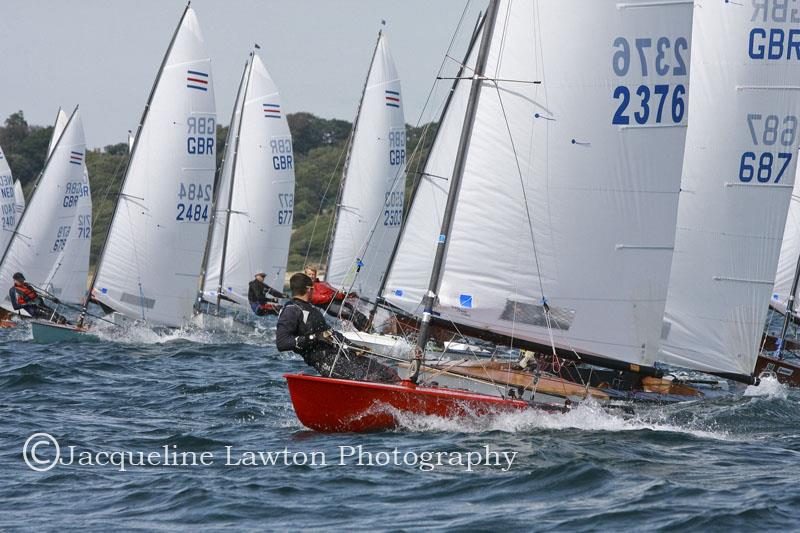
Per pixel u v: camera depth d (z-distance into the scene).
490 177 46.53
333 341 46.19
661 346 61.75
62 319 106.50
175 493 34.94
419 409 44.91
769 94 60.50
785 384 71.19
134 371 71.06
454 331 47.31
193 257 104.56
